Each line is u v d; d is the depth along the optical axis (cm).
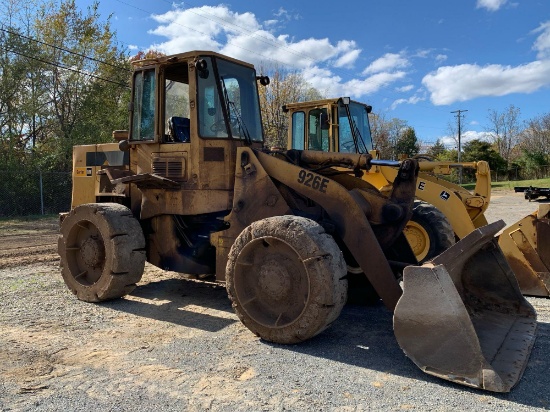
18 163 1927
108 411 287
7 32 1839
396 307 345
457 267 420
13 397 305
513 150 6281
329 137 912
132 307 527
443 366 327
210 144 519
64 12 2222
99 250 545
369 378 335
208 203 521
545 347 395
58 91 2183
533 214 589
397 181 463
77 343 407
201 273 550
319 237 389
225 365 358
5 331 438
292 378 334
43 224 1519
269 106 3225
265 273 414
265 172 469
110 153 629
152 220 582
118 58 2320
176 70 556
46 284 633
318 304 379
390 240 459
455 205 755
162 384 325
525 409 288
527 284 582
